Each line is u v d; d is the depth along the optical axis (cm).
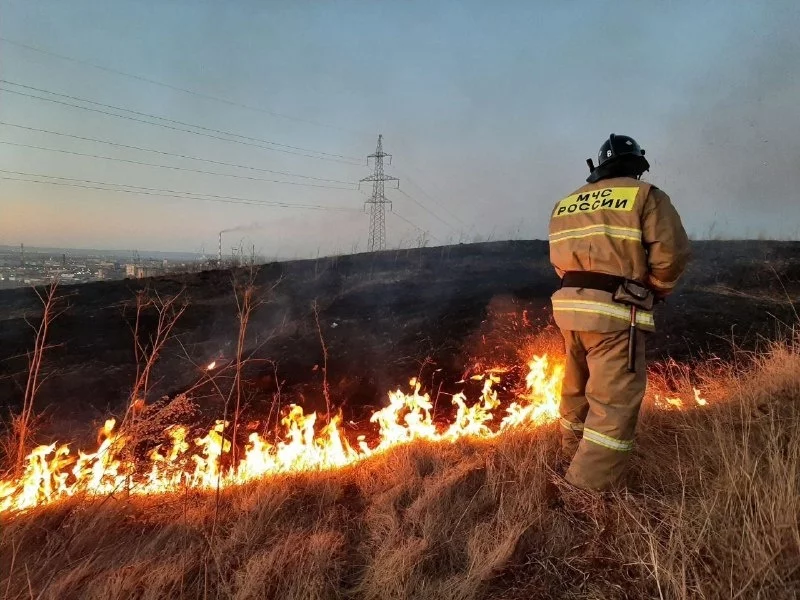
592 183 275
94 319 843
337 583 215
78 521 258
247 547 236
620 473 247
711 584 180
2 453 356
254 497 282
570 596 194
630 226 245
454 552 229
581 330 251
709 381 403
